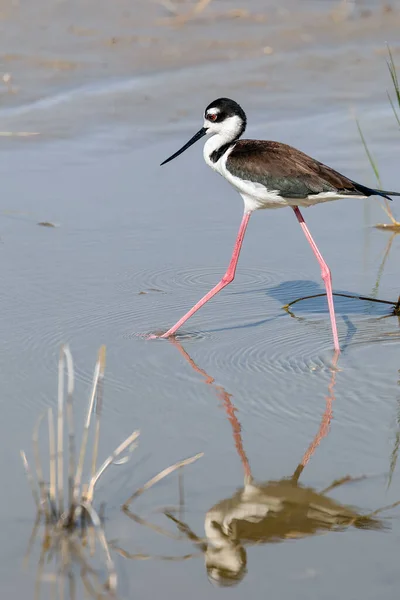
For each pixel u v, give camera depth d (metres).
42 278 11.51
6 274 11.56
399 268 12.10
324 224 13.48
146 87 17.45
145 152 15.26
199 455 7.93
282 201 10.20
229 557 6.76
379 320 10.67
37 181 14.23
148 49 19.11
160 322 10.59
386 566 6.70
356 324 10.57
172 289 11.43
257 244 12.82
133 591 6.40
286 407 8.79
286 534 7.07
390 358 9.75
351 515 7.27
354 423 8.51
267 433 8.35
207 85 17.75
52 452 7.03
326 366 9.57
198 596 6.36
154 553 6.79
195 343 10.09
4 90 16.84
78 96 16.86
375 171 13.66
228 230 13.16
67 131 15.74
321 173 9.95
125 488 7.47
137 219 13.27
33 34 19.28
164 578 6.54
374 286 11.59
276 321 10.67
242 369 9.53
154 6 21.27
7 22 19.80
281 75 18.52
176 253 12.41
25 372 9.31
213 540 6.94
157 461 7.85
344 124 16.48
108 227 13.00
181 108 16.75
